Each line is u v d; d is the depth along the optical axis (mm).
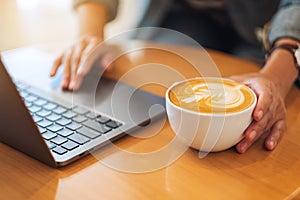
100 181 541
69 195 517
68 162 567
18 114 523
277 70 751
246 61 928
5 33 1988
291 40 828
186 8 1365
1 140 633
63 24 2131
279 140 631
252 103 570
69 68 824
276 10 1267
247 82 646
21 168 572
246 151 601
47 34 2021
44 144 543
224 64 903
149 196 511
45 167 572
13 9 2211
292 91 795
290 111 721
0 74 485
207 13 1355
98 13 1071
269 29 929
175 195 513
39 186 536
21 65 905
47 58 946
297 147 616
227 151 601
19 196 520
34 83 803
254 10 1271
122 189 525
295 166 571
